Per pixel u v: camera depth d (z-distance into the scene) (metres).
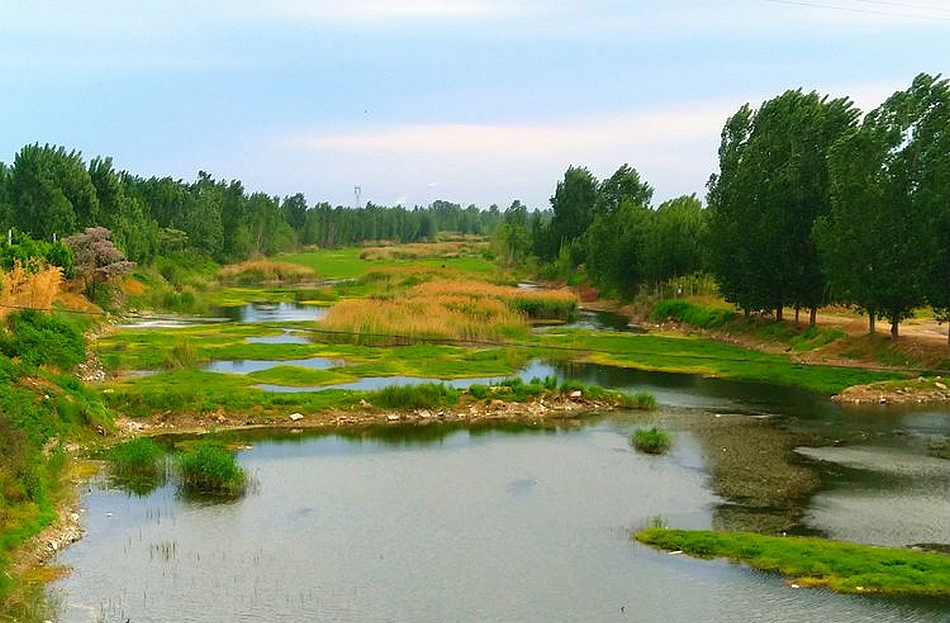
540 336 75.50
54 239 86.12
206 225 160.25
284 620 20.86
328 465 34.66
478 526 27.55
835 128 67.38
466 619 21.03
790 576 23.41
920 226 54.78
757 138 75.00
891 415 45.09
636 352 66.56
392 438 39.47
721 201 79.62
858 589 22.50
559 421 43.50
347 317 73.12
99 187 112.25
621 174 149.75
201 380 49.41
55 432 35.22
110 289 87.31
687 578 23.42
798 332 69.31
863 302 59.38
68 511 27.66
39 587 22.23
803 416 44.97
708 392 52.09
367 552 25.23
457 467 34.56
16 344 45.81
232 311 97.25
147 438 36.03
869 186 57.56
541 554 25.19
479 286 99.62
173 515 28.06
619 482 32.59
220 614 21.09
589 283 127.94
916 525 27.78
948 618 20.91
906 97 56.78
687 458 36.19
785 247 68.62
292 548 25.44
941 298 54.56
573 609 21.59
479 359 62.16
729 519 28.41
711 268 80.12
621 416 44.81
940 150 54.38
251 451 36.75
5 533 24.11
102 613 20.94
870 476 33.47
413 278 122.81
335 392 45.59
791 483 32.56
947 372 51.84
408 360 61.03
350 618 21.03
